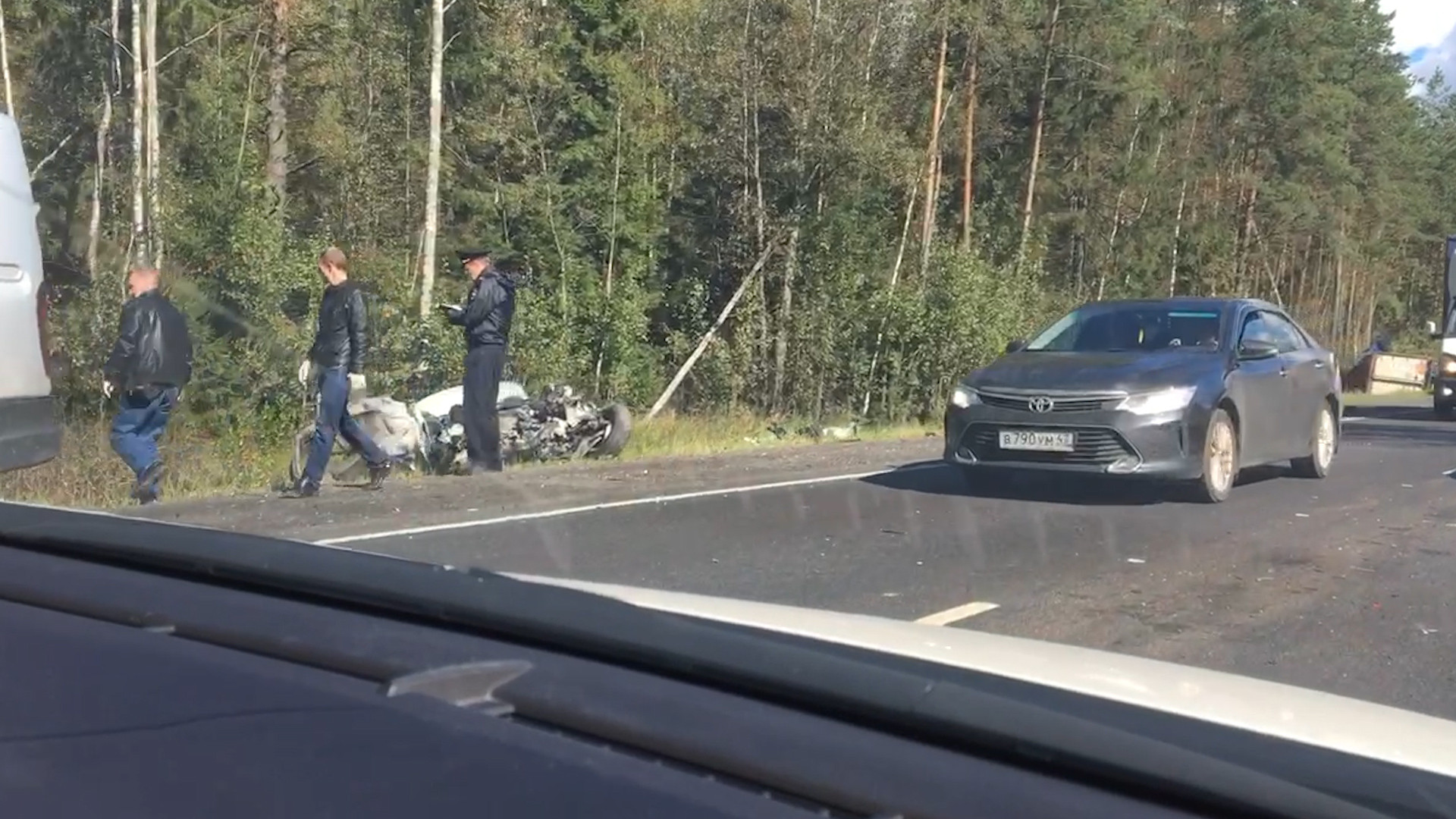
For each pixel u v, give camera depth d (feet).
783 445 51.55
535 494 33.73
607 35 90.68
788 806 6.44
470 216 88.84
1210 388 32.01
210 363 45.65
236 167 59.41
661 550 26.17
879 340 70.38
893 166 77.41
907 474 39.01
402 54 86.07
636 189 88.48
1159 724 7.75
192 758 7.04
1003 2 98.43
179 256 50.98
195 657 8.34
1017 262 82.53
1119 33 123.24
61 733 7.41
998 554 26.25
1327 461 40.06
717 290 84.69
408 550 25.59
